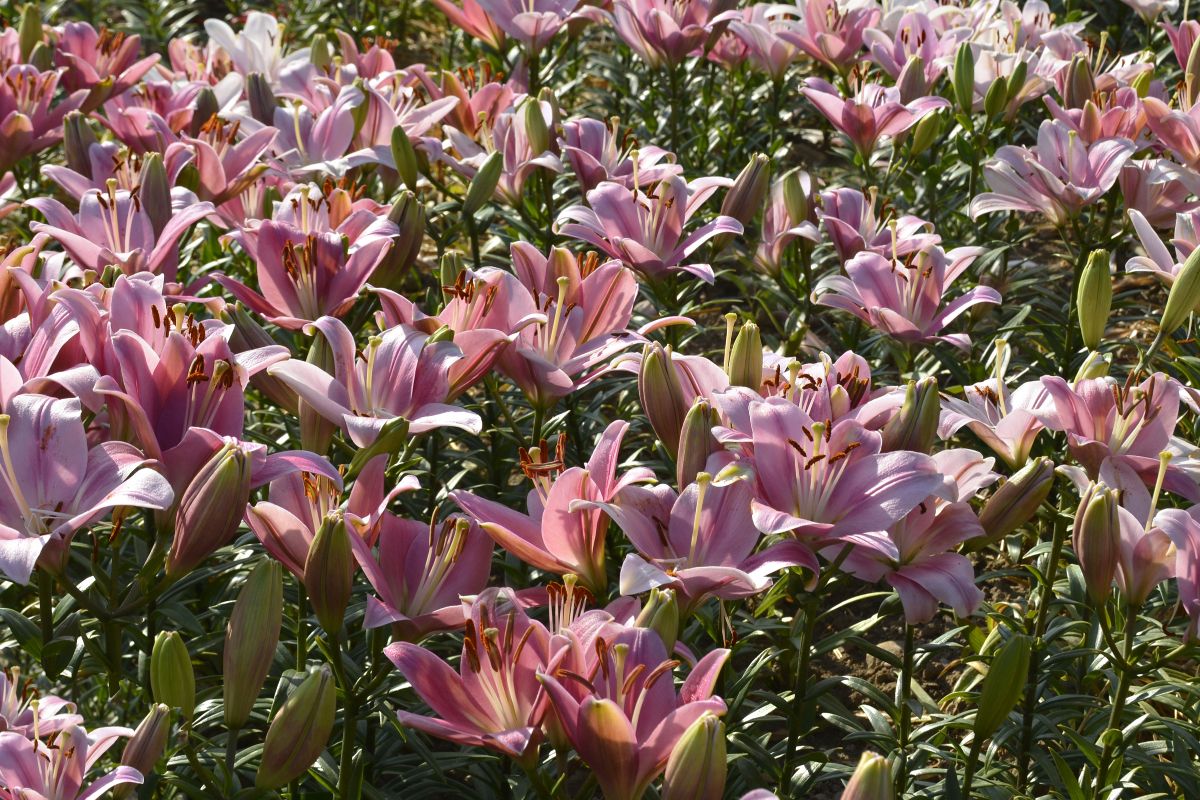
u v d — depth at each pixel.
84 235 3.77
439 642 3.43
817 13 5.29
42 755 2.38
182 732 2.53
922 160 5.68
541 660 2.29
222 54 5.86
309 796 3.10
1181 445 2.90
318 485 2.81
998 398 3.22
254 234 3.54
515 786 2.94
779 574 3.35
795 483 2.57
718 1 5.21
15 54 5.48
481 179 4.27
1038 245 5.87
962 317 4.80
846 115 4.66
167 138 4.56
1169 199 4.24
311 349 3.13
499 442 4.06
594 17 5.58
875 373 4.47
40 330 2.80
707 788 2.06
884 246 3.85
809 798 3.48
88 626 3.41
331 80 5.17
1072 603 3.35
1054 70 5.02
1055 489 3.79
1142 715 3.23
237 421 2.68
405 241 3.77
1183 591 2.54
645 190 4.18
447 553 2.65
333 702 2.37
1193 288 3.21
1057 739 3.43
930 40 5.07
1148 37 6.30
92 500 2.49
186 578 3.22
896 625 4.01
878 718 3.21
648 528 2.59
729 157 6.17
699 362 2.96
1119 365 4.55
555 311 3.30
